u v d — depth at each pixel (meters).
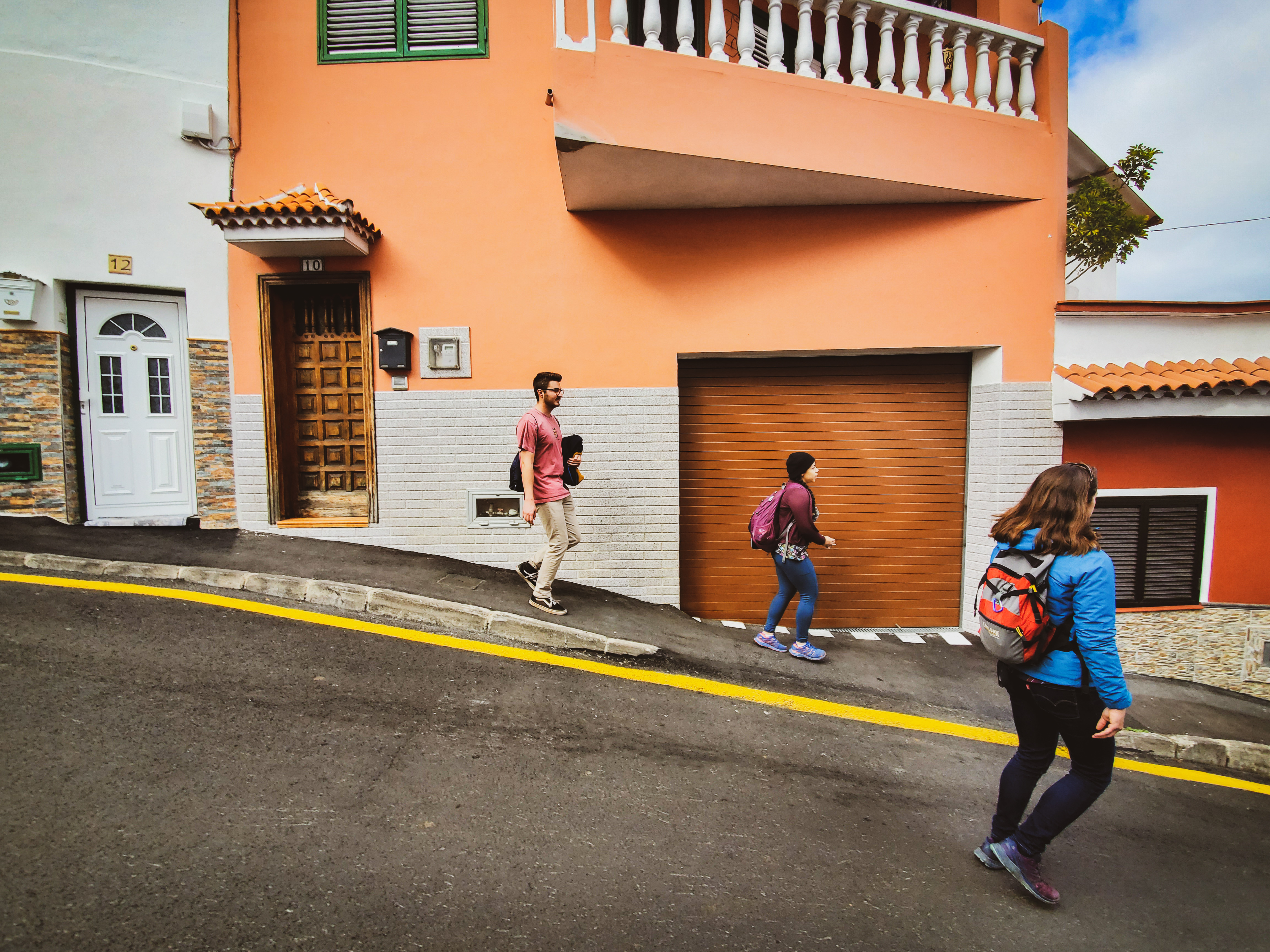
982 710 4.65
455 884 2.48
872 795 3.42
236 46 6.02
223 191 6.08
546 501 5.04
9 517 5.86
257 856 2.51
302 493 6.49
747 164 5.10
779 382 6.44
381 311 6.05
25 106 5.74
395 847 2.65
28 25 5.72
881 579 6.56
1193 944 2.54
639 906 2.45
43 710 3.35
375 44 6.02
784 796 3.32
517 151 5.98
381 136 6.00
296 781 3.01
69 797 2.74
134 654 4.02
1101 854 3.13
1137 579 5.86
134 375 6.21
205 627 4.46
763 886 2.63
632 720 3.96
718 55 5.19
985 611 2.67
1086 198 8.20
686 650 5.12
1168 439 5.89
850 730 4.15
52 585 4.80
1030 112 5.98
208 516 6.20
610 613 5.55
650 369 6.04
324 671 4.09
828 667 5.20
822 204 5.90
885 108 5.40
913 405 6.45
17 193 5.73
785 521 5.17
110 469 6.19
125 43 5.87
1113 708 2.46
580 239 5.99
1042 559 2.57
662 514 6.15
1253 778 4.14
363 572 5.50
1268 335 5.80
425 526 6.16
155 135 5.95
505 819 2.91
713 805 3.18
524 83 5.98
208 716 3.46
